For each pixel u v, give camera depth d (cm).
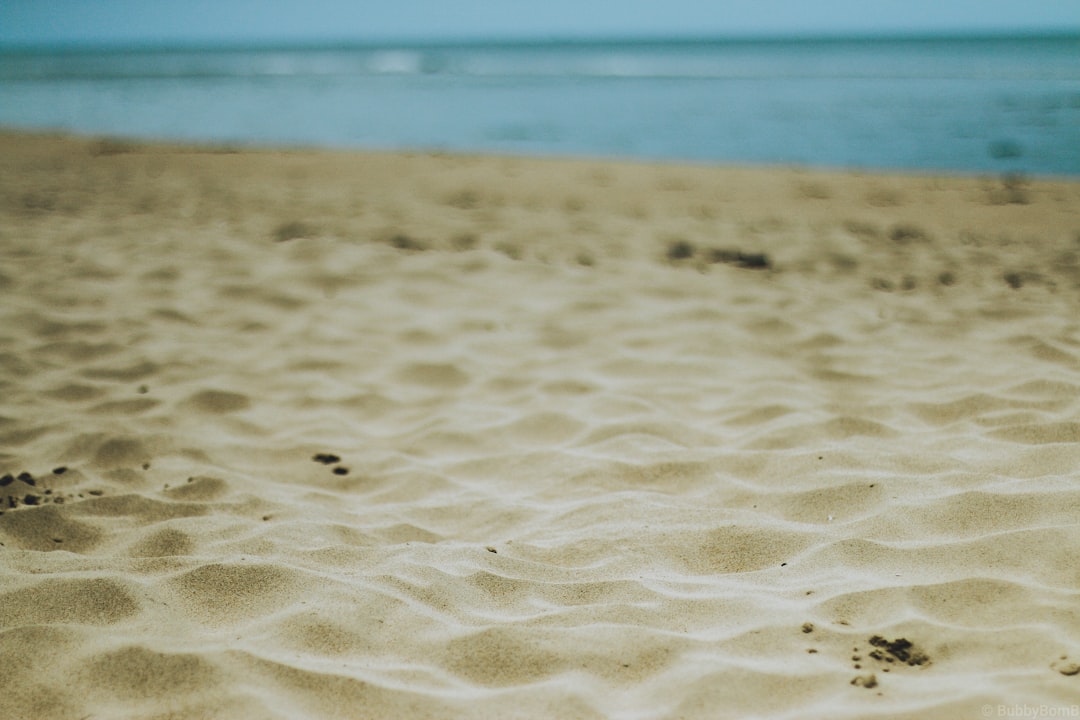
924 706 186
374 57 5850
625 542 277
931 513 278
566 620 229
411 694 197
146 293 569
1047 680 191
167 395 411
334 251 686
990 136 1390
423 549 271
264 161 1227
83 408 393
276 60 5462
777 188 995
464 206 906
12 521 285
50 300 546
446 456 358
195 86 2950
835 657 208
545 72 3591
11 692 192
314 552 267
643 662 210
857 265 650
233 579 244
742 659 209
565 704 195
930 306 541
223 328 510
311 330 509
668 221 827
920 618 221
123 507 303
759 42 8750
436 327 516
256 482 329
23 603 227
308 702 192
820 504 296
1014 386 398
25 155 1257
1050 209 836
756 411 386
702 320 524
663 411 391
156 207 867
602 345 484
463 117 1919
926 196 921
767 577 252
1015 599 227
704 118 1792
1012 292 568
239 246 700
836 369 438
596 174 1121
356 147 1450
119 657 203
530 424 384
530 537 286
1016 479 298
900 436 352
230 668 202
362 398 416
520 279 617
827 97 2158
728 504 304
